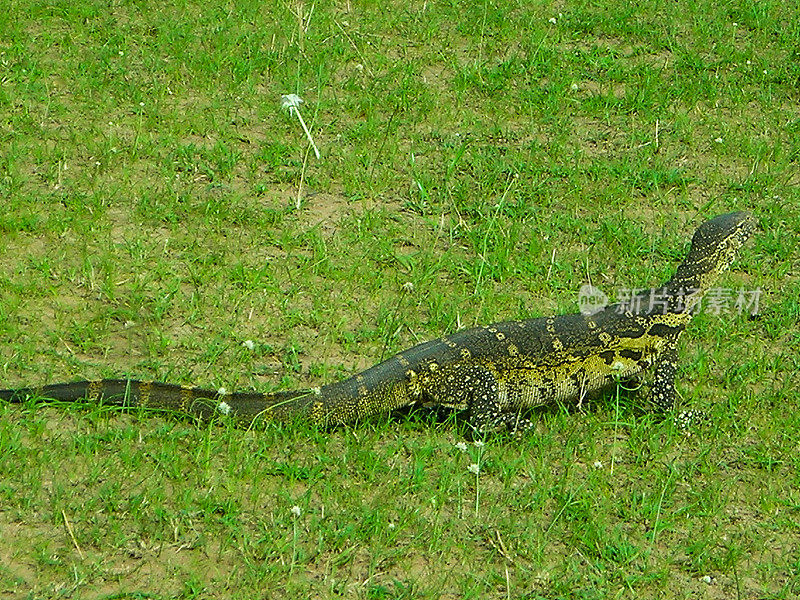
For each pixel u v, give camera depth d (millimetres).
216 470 8492
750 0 17750
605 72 15547
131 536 7867
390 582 7773
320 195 12523
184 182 12438
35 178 12203
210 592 7555
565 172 13109
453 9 17047
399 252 11633
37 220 11367
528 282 11164
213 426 8844
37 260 10773
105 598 7391
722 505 8680
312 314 10375
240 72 14602
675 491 8844
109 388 8836
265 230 11734
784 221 12523
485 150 13547
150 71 14562
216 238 11453
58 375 9383
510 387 9469
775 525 8562
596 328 9680
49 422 8758
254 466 8492
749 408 9719
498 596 7785
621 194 12789
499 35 16344
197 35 15625
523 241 11938
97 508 8023
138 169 12570
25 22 15523
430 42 16141
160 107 13773
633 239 11992
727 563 8141
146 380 9227
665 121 14445
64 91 14000
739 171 13539
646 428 9398
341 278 11000
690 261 10062
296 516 8070
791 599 7961
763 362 10266
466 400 9227
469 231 11883
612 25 16703
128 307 10281
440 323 10391
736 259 11430
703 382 10055
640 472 8977
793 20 17250
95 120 13391
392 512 8320
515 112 14422
